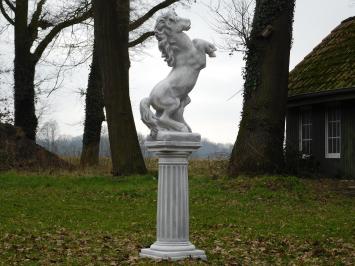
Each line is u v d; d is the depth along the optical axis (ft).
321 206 56.13
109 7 74.38
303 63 93.35
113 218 49.11
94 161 95.30
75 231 42.83
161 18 32.07
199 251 32.04
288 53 71.97
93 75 97.19
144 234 42.04
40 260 32.71
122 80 75.05
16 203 55.21
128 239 39.73
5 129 90.07
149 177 70.08
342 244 38.47
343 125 80.38
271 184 63.21
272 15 71.10
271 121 70.49
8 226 44.21
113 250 35.70
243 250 36.19
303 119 89.45
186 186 31.81
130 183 67.56
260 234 42.06
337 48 87.92
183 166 31.73
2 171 82.33
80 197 59.82
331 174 81.76
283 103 71.51
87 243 38.14
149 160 95.81
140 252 33.35
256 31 71.82
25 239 38.88
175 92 32.07
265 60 71.26
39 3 99.66
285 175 69.72
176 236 31.48
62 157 99.71
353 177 78.23
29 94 98.37
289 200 58.54
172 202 31.45
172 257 30.99
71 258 33.35
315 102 82.48
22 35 98.02
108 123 75.31
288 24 71.72
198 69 32.63
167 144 30.99
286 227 45.06
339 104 81.51
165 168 31.58
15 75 98.17
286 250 36.55
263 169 69.56
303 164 81.51
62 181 69.92
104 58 74.95
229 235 41.70
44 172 80.07
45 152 89.86
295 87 87.40
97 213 51.39
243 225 46.14
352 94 75.87
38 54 98.58
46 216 49.34
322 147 84.33
